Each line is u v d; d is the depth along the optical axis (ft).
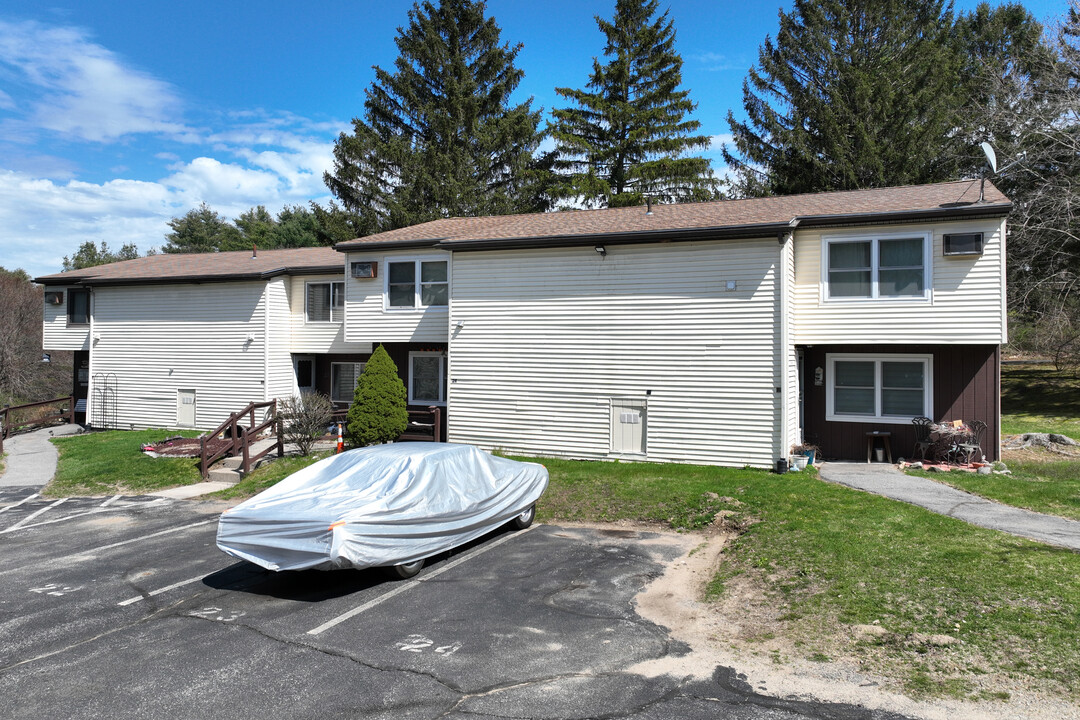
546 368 52.49
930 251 45.91
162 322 74.69
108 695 18.02
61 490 49.75
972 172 97.30
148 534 36.91
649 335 49.52
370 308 62.54
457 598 25.26
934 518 30.91
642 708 16.90
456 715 16.71
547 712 16.79
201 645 21.33
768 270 46.32
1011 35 117.80
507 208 118.73
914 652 19.03
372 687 18.25
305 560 24.91
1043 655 18.02
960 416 48.19
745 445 46.78
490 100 126.82
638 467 47.65
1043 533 28.09
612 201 115.34
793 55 108.68
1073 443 56.80
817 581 24.68
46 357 85.30
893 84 101.04
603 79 122.52
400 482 28.25
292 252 84.79
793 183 105.29
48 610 24.99
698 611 23.70
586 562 29.63
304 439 56.18
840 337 47.93
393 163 120.37
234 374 71.10
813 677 18.25
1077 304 78.79
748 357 46.78
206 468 52.24
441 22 127.13
